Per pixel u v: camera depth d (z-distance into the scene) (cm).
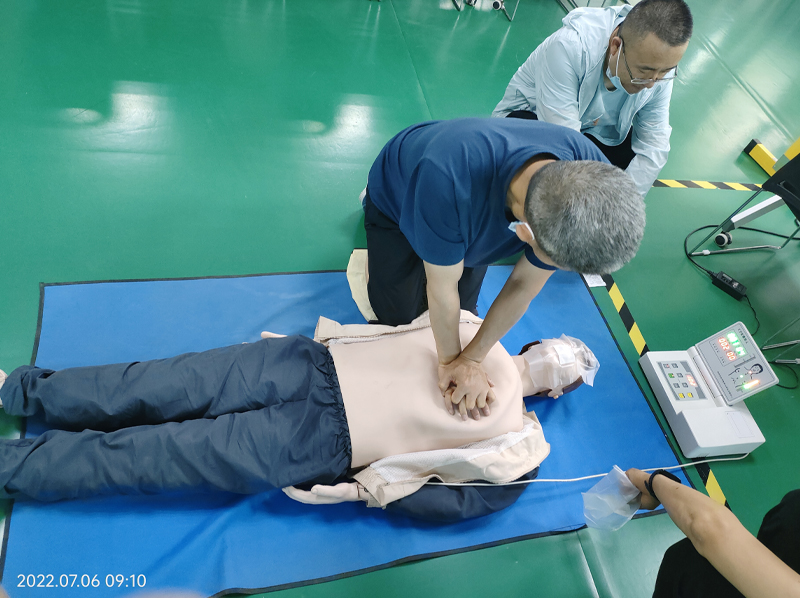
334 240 246
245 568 153
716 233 307
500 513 179
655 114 229
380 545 164
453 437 158
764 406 234
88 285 203
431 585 162
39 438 144
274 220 246
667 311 265
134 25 312
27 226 215
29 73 268
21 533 147
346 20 369
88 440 142
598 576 174
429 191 108
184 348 196
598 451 203
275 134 281
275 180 262
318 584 155
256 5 356
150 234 227
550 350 186
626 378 229
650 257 289
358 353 169
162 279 211
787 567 86
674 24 164
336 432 154
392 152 150
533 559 173
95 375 152
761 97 432
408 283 196
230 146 269
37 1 305
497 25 415
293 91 307
